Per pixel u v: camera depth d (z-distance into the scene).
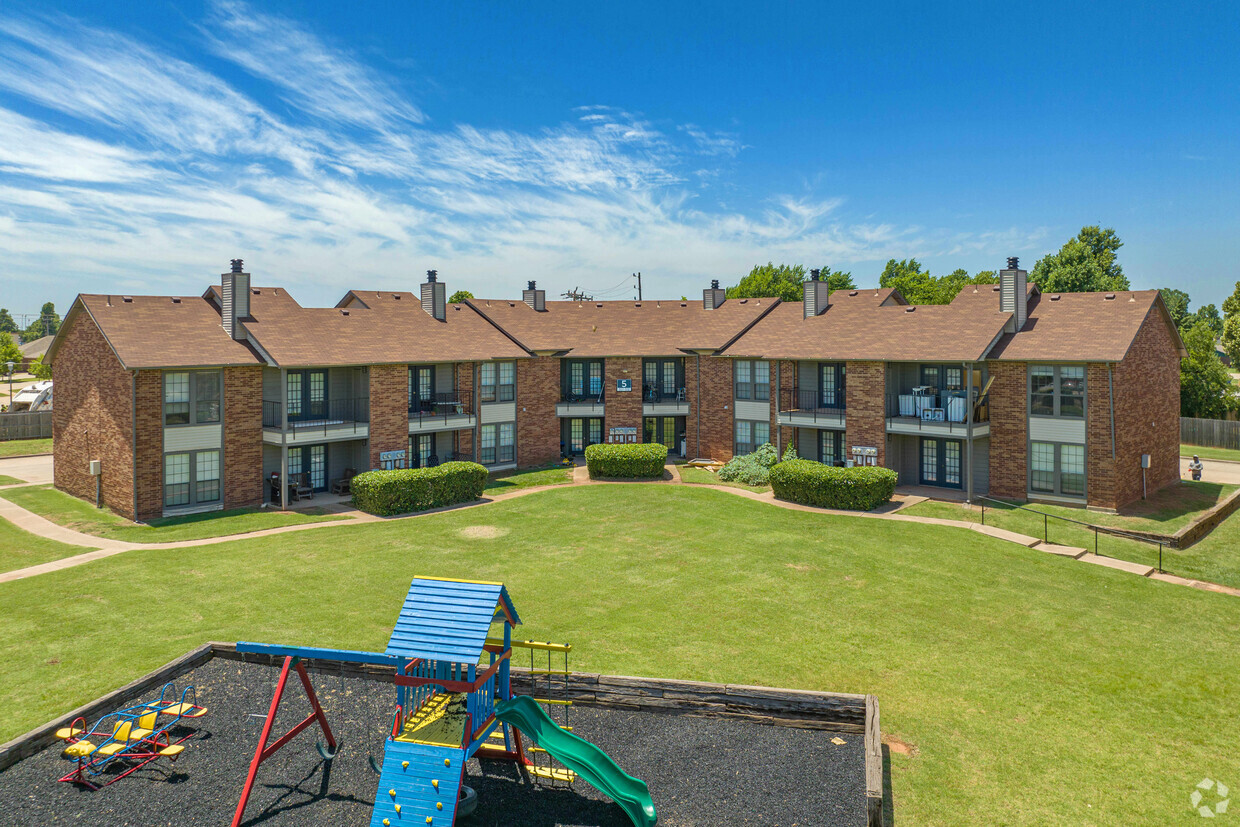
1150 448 32.09
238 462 30.56
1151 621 18.28
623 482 36.25
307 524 27.77
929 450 33.66
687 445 42.72
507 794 11.95
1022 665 15.80
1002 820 10.84
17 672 15.09
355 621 17.78
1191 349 51.38
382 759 12.65
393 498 29.20
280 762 12.57
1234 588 20.83
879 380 32.69
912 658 16.03
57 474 34.22
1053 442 30.02
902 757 12.43
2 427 48.09
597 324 44.91
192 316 31.84
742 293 90.50
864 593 19.98
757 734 13.42
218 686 15.12
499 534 26.20
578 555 23.55
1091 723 13.50
